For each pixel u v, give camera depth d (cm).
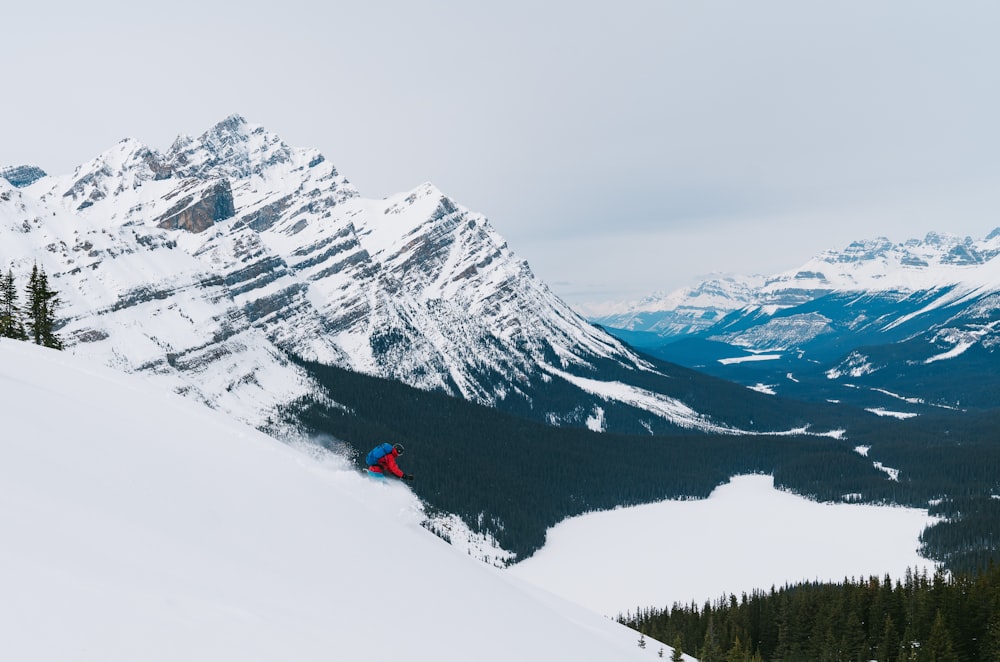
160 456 1734
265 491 1823
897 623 11975
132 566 1057
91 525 1143
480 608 1906
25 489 1165
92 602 873
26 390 1961
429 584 1828
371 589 1562
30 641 732
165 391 2862
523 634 1914
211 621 989
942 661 9869
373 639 1252
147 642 845
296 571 1447
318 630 1162
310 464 2361
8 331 10481
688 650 11550
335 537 1755
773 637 12419
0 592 792
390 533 2047
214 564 1247
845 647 10994
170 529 1322
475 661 1435
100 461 1512
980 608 10912
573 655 2002
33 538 980
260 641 1001
